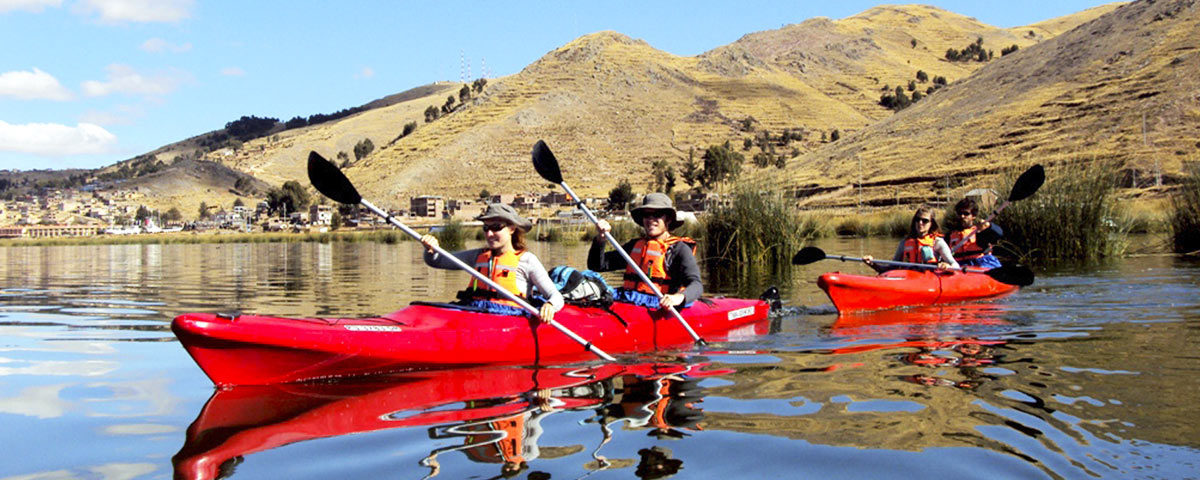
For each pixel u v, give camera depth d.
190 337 4.49
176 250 42.78
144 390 4.80
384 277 14.83
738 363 5.41
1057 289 9.65
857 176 77.38
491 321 5.52
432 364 5.20
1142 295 8.76
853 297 8.08
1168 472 3.00
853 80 196.00
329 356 4.84
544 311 5.55
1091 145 61.81
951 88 101.06
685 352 5.91
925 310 8.25
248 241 66.19
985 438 3.49
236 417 4.12
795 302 9.14
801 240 16.52
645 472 3.16
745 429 3.73
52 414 4.25
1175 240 15.85
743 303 7.55
